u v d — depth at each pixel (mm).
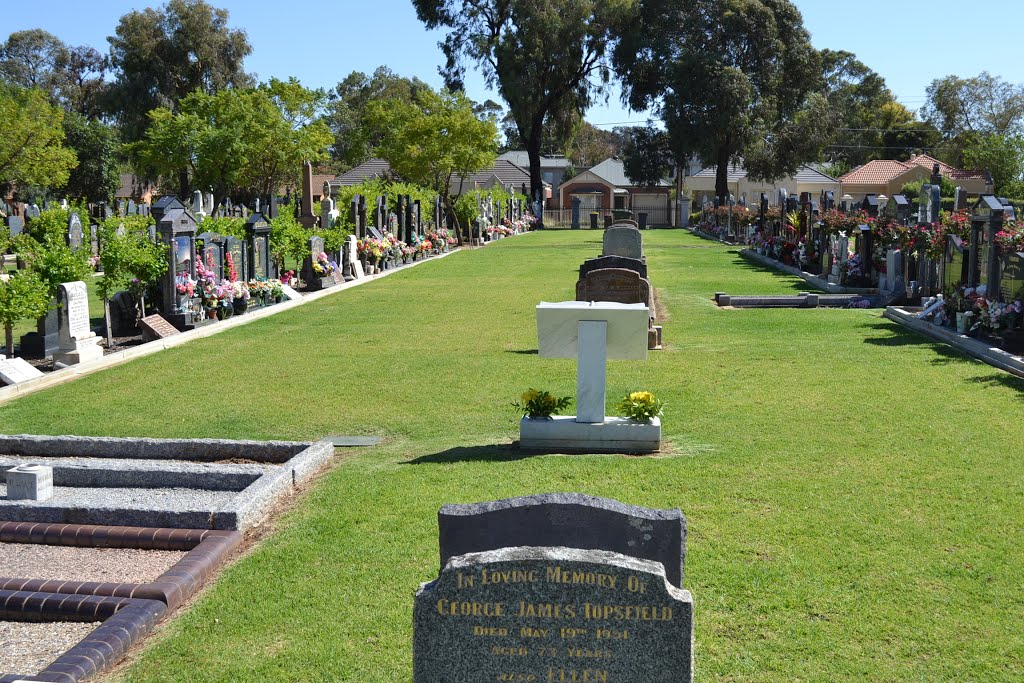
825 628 5594
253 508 7812
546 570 4316
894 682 5027
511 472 8586
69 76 85750
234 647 5664
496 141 54844
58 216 30188
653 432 9211
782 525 7141
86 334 15148
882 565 6410
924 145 102875
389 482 8516
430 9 65250
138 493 8859
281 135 55094
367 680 5230
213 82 73438
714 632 5574
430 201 45344
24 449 10094
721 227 52938
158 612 6141
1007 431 9664
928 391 11633
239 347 16375
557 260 35656
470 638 4383
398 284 27141
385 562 6738
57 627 6172
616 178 96188
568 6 62719
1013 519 7203
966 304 15531
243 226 22703
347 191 42344
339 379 13453
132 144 56250
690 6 63875
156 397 12523
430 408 11625
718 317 19297
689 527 7113
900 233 21172
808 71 65250
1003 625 5574
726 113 61031
